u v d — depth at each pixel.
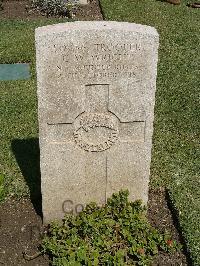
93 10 3.16
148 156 1.27
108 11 3.05
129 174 1.30
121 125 1.23
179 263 1.24
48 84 1.14
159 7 3.17
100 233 1.25
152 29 1.13
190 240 1.27
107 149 1.26
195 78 2.18
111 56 1.12
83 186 1.31
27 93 2.03
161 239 1.26
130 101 1.19
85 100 1.18
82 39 1.10
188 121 1.84
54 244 1.22
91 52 1.12
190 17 3.02
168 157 1.62
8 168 1.55
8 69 2.27
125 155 1.27
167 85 2.10
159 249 1.27
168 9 3.15
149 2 3.26
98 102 1.19
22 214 1.39
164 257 1.25
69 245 1.22
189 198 1.42
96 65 1.13
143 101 1.19
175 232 1.34
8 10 3.13
